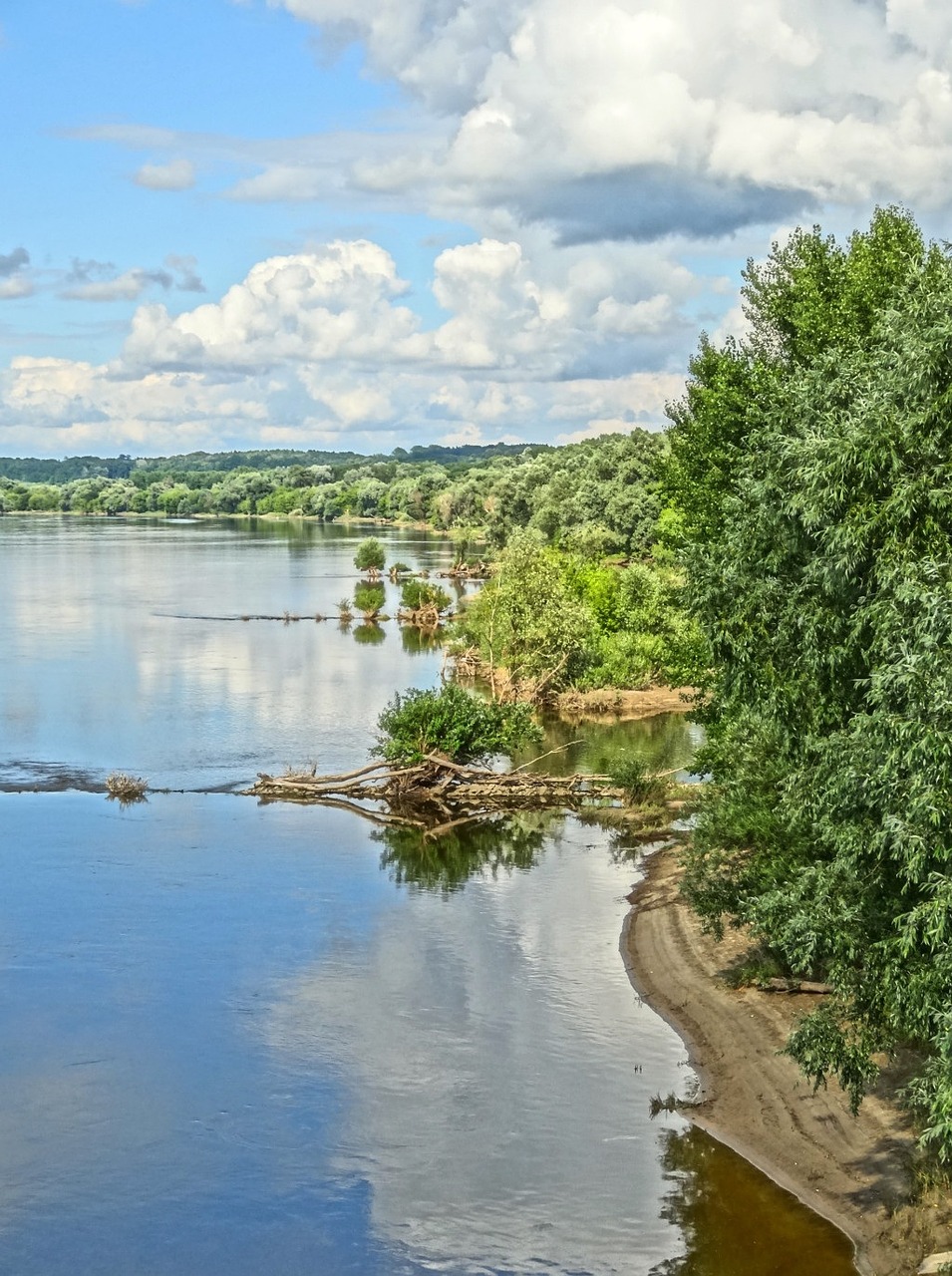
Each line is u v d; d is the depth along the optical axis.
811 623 19.34
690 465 39.81
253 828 47.34
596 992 31.38
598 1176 22.75
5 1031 29.03
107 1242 21.08
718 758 33.69
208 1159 23.59
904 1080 24.67
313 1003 30.62
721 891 31.53
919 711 16.00
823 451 18.70
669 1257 20.28
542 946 34.62
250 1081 26.64
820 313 34.22
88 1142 24.19
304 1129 24.66
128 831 46.44
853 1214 21.30
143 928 35.88
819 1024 19.45
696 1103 25.58
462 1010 30.23
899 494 17.39
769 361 38.69
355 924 36.44
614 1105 25.52
